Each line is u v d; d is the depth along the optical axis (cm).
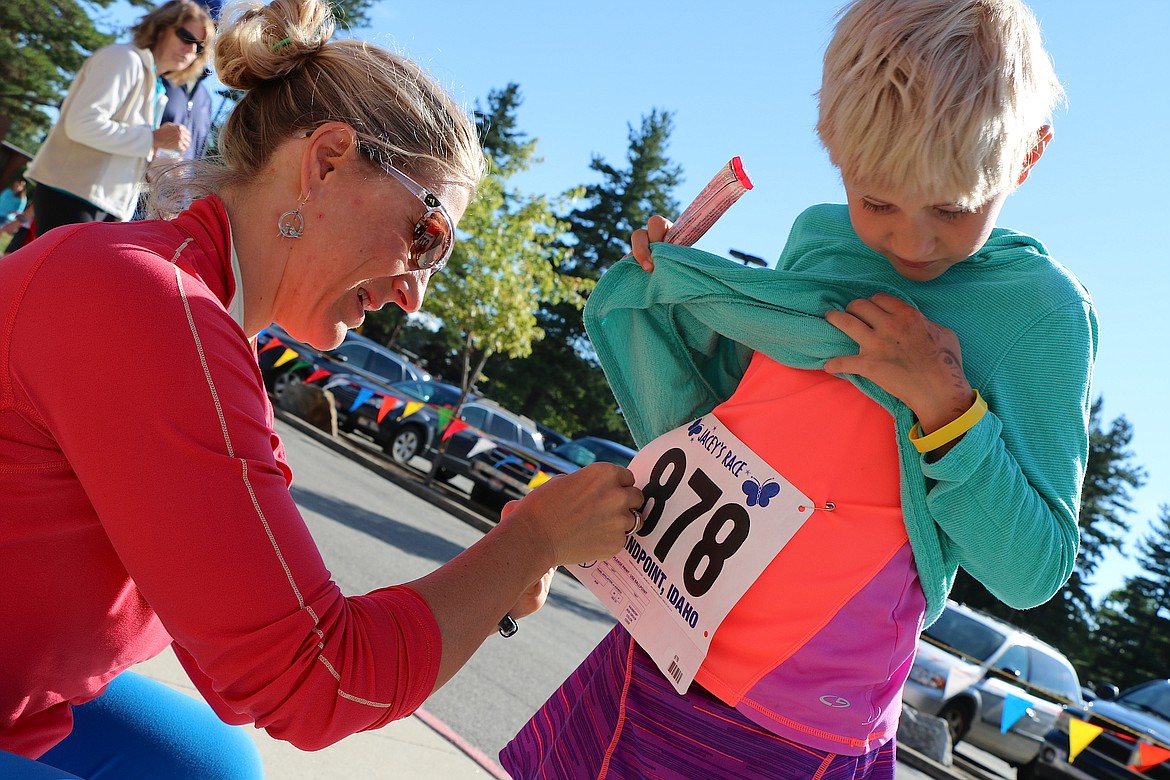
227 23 150
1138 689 1091
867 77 130
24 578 128
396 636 129
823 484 148
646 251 172
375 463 1533
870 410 148
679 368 176
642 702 156
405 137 150
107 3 3778
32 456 124
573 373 4481
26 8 3641
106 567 132
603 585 166
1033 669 1152
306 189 146
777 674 146
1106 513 4466
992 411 145
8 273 125
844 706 145
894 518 147
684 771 151
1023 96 129
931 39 128
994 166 128
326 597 124
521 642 709
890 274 157
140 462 118
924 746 1012
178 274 128
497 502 1614
